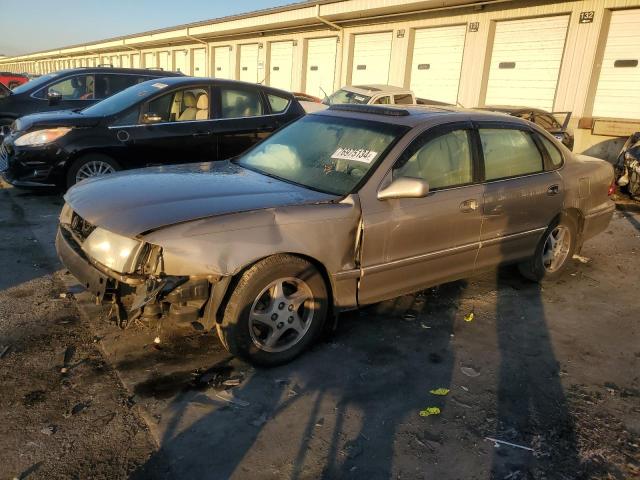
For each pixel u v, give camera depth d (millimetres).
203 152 7520
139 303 2883
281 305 3334
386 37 19406
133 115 7160
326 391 3184
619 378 3561
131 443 2631
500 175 4445
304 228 3279
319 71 22625
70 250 3410
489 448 2766
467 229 4148
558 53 14797
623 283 5457
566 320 4438
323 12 19969
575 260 6121
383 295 3834
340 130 4246
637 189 9906
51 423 2732
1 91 10406
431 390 3262
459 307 4535
